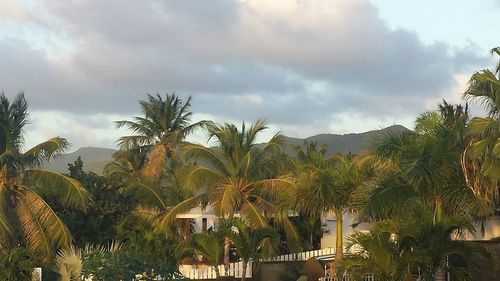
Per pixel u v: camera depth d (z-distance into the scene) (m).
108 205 38.19
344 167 30.09
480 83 18.94
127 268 19.97
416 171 20.03
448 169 20.67
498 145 18.56
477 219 22.48
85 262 21.23
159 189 42.44
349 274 22.34
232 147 37.16
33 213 31.75
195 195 37.62
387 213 21.08
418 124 21.66
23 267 26.41
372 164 24.92
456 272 19.72
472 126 19.48
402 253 19.59
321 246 41.47
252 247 31.23
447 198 20.80
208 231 35.34
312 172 30.73
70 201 33.84
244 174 36.94
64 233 31.73
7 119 31.88
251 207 34.59
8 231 30.33
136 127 59.06
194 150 36.91
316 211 31.17
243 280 31.22
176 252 30.67
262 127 37.56
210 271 32.59
